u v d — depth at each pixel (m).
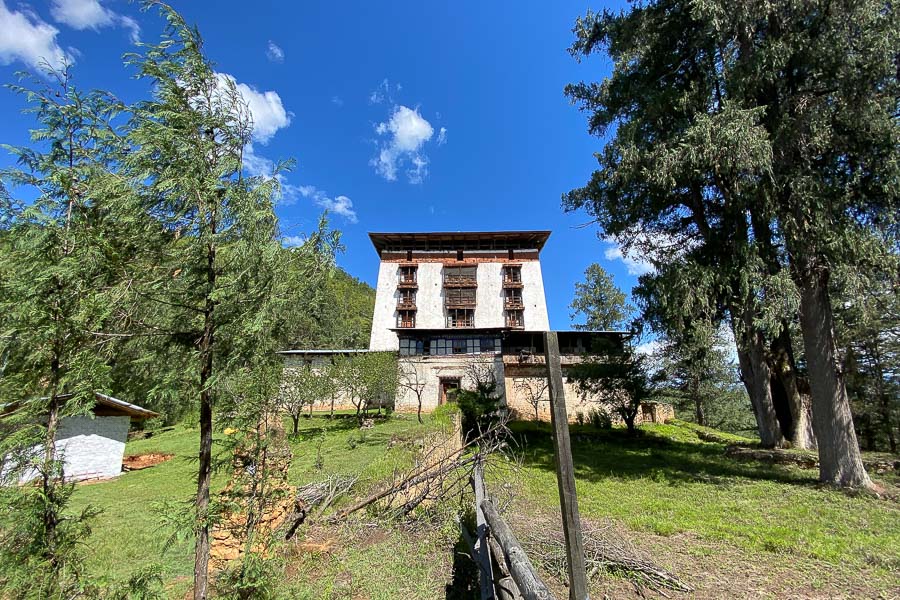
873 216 10.08
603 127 15.16
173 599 4.09
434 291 35.78
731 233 11.83
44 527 2.35
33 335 2.29
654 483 10.89
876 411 21.84
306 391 16.50
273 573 3.17
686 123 11.59
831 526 7.25
